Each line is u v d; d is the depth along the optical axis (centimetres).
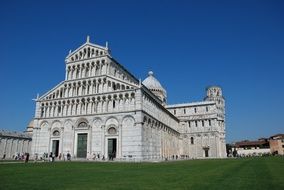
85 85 8506
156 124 8988
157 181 2350
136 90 7675
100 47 8594
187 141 13000
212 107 13000
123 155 7344
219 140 13325
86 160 7219
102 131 7819
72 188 1912
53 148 8419
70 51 9138
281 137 17538
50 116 8750
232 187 1977
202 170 3659
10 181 2273
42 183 2169
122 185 2080
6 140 9025
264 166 4228
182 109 13525
